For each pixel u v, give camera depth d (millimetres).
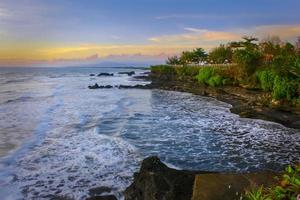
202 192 6379
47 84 64688
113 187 11117
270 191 5312
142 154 14828
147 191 8320
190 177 8391
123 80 80000
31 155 14750
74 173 12492
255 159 14188
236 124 21938
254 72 36219
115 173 12469
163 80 64062
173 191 7879
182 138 17984
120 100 36812
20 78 89688
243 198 5961
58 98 38469
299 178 5086
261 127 20875
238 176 6891
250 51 39094
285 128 20516
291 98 24781
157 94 44250
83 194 10586
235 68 40188
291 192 5031
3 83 66562
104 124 22094
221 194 6277
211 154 14922
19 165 13320
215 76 42531
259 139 17750
